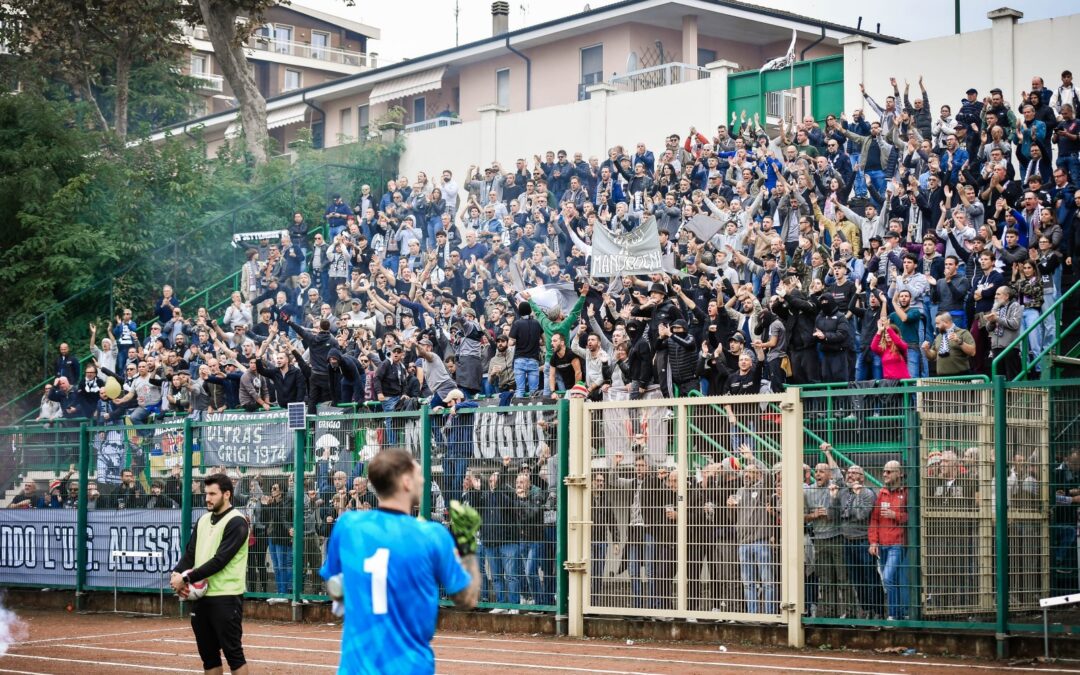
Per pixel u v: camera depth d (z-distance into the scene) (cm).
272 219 3600
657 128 3128
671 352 1722
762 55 4056
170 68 5094
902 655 1203
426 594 591
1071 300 1819
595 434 1418
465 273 2652
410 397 2056
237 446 1727
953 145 2158
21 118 3519
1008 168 2138
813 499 1279
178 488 1784
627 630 1379
